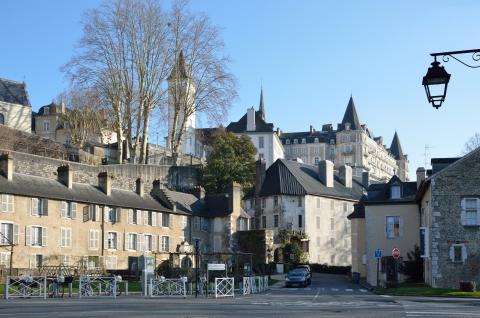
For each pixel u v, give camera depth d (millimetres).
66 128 91562
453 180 39312
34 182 49562
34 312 20219
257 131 125000
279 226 75625
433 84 12211
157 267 54062
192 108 68188
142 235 57531
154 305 24516
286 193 76000
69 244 50656
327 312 21094
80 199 51656
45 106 101000
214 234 65812
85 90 65625
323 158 164750
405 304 26141
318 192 78250
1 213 45688
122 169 63875
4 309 21766
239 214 66750
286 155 166750
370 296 34219
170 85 67562
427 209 42750
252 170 79375
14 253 46250
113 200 55312
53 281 33312
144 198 59906
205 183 74062
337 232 81938
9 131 63938
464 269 38531
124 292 36500
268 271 61438
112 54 64562
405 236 49375
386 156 192875
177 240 61656
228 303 26500
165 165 69000
